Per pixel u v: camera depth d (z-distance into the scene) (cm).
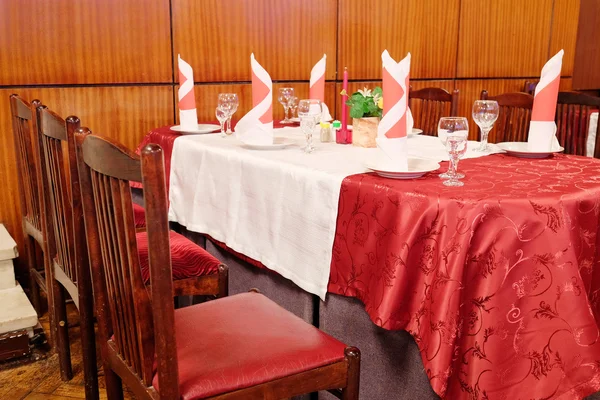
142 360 117
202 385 115
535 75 482
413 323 138
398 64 157
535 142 198
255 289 163
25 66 277
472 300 131
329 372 128
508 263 130
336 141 230
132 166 104
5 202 283
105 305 137
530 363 130
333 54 372
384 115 159
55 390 205
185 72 255
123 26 299
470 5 429
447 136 157
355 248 155
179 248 187
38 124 189
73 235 169
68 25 285
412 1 399
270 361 123
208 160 220
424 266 136
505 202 131
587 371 132
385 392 160
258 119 209
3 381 210
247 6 336
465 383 131
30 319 225
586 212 140
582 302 133
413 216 138
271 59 350
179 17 315
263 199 190
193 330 135
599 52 516
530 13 463
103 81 298
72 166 158
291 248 179
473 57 441
